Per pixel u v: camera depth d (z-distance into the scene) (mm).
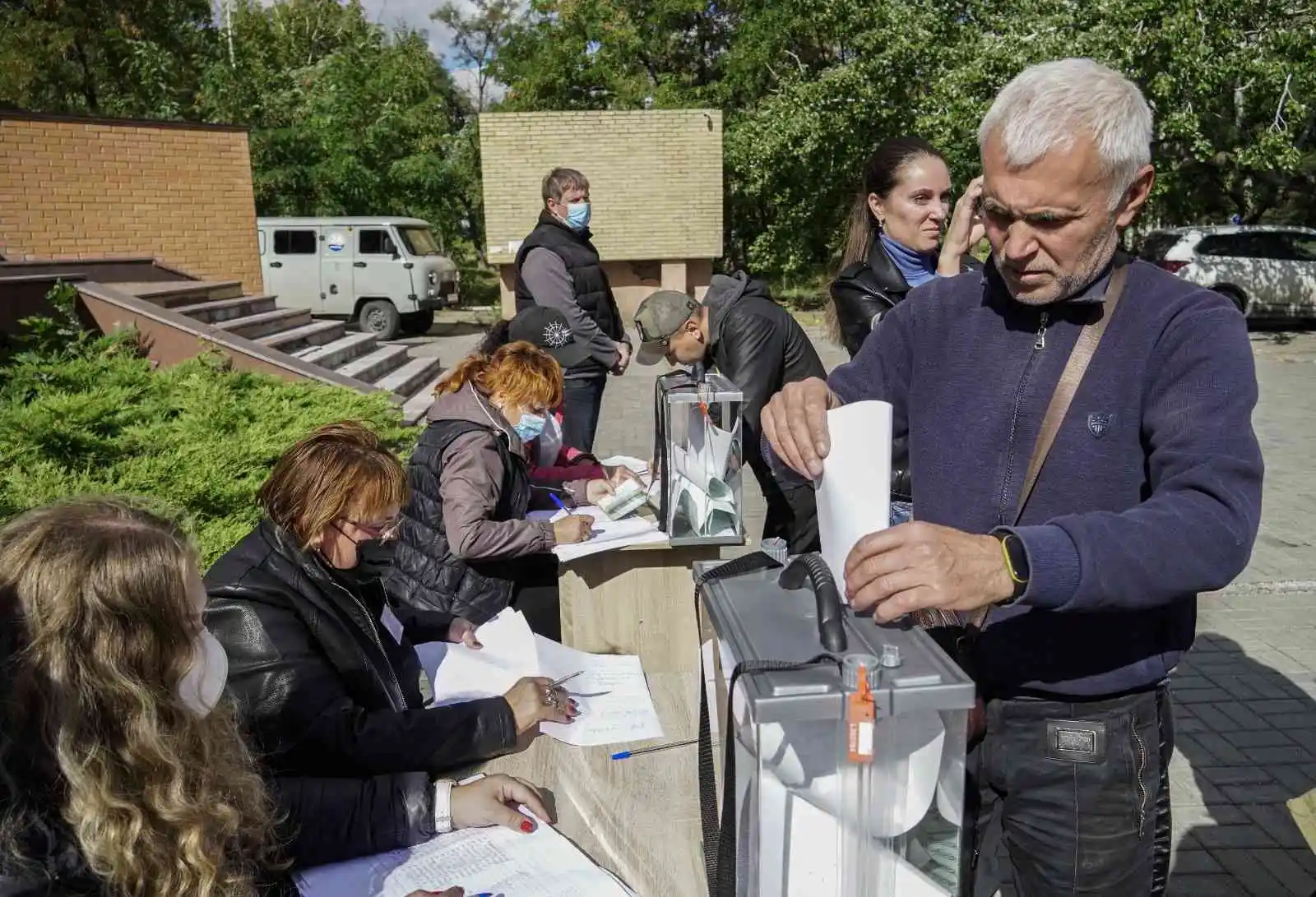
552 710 1999
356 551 1979
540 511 3367
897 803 1061
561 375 3217
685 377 2738
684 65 23516
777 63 20391
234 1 24203
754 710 987
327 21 28406
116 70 20016
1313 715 3799
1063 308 1376
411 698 2189
